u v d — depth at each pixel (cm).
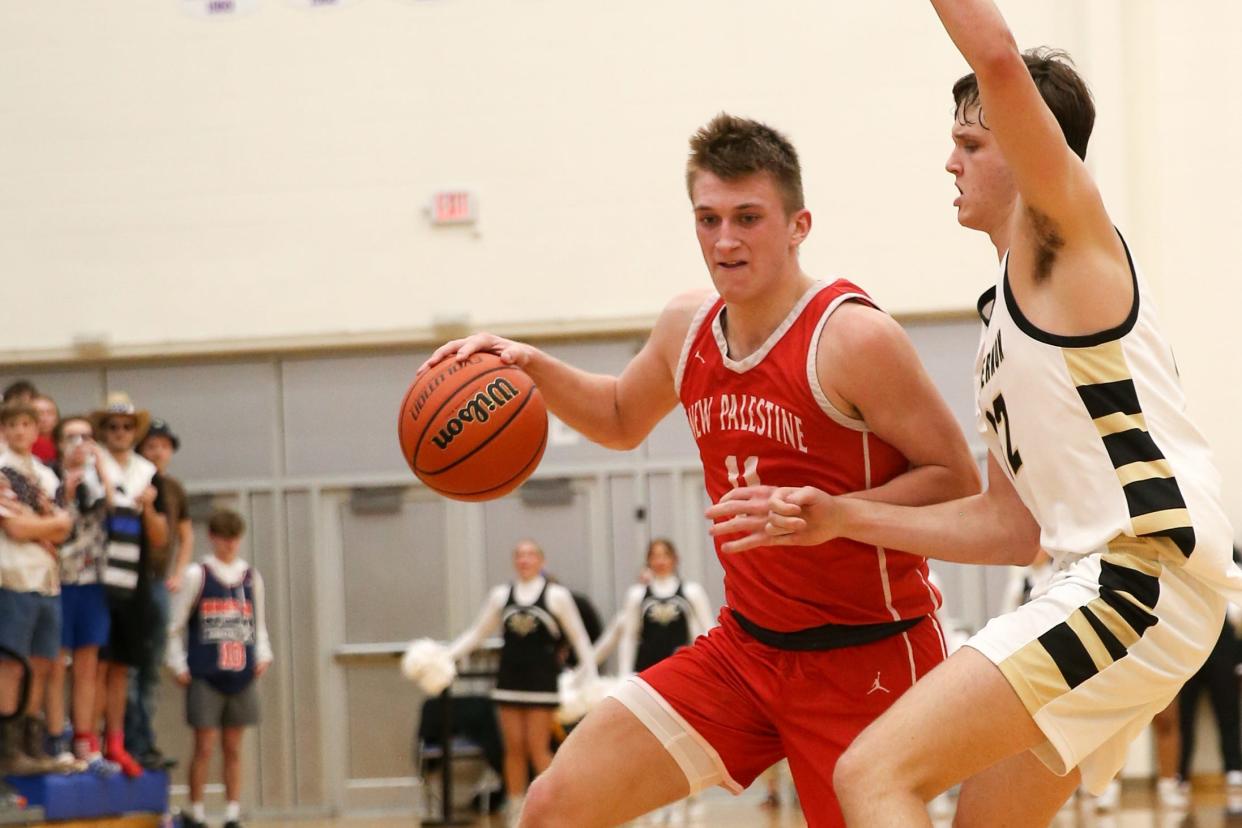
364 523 2292
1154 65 2158
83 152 2302
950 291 2189
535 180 2252
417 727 2255
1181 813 1758
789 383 633
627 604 1992
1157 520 503
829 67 2216
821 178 2212
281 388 2312
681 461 2252
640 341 2261
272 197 2278
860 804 500
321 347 2277
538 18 2259
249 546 2300
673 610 1953
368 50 2277
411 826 1950
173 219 2291
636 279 2233
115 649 1605
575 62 2250
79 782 1527
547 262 2245
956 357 2211
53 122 2306
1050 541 534
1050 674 506
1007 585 2186
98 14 2308
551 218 2247
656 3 2244
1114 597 507
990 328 547
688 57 2236
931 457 625
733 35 2231
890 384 616
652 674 675
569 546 2264
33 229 2305
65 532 1458
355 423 2300
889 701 652
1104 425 510
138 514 1619
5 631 1407
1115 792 1823
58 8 2309
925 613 666
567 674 1945
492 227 2250
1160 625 506
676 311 697
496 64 2259
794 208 630
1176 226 2147
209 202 2286
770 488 561
